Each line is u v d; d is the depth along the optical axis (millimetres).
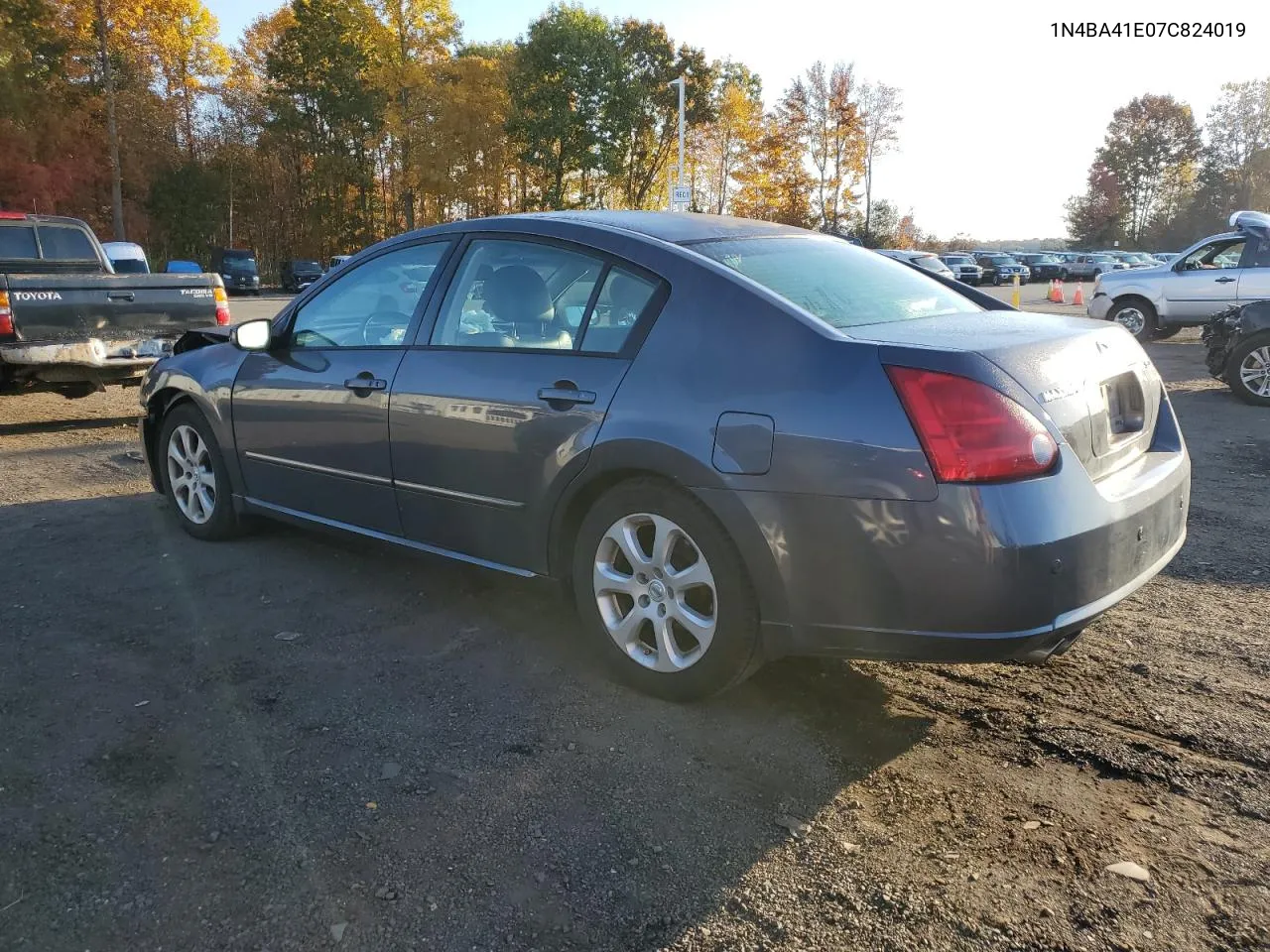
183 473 5008
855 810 2539
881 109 48406
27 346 7520
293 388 4230
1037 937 2059
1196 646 3564
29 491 5992
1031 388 2604
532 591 3502
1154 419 3271
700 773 2725
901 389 2572
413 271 3961
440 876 2273
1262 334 9164
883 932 2078
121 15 40781
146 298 8234
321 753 2834
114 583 4293
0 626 3791
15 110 37750
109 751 2834
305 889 2229
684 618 3000
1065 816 2502
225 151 52281
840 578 2652
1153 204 80312
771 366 2783
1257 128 74312
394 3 45500
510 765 2768
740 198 51875
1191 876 2260
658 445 2902
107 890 2219
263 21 55000
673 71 51188
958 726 2990
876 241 54875
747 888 2229
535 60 45938
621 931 2092
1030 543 2471
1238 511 5379
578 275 3363
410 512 3816
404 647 3609
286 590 4207
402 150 48125
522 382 3336
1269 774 2684
